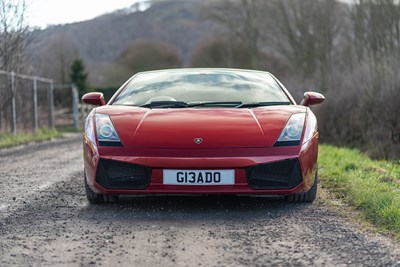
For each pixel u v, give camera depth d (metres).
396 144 9.86
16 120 14.71
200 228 3.74
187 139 4.27
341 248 3.23
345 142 12.07
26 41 15.06
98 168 4.32
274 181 4.27
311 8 24.67
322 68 22.11
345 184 5.44
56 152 10.30
